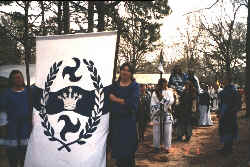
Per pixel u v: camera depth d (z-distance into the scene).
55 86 5.27
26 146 5.60
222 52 35.97
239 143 10.19
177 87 12.21
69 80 5.23
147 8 12.72
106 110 5.09
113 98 5.10
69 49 5.30
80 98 5.14
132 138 5.23
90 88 5.15
